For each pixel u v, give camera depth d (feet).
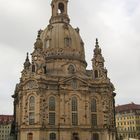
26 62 498.69
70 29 515.50
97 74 487.61
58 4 538.47
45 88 445.78
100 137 456.45
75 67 484.33
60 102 447.01
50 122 438.81
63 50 490.90
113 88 513.86
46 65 485.97
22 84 450.30
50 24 522.47
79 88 458.50
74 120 447.83
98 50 504.02
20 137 433.48
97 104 470.80
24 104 441.27
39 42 470.80
